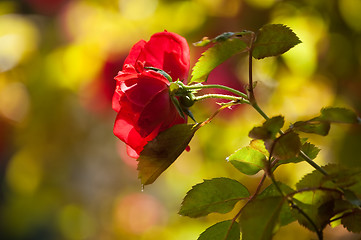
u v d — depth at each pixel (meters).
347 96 1.04
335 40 1.01
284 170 1.08
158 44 0.62
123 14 1.24
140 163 0.59
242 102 0.59
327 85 1.04
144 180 0.60
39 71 1.38
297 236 1.07
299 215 0.59
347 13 1.00
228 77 1.04
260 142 0.58
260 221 0.57
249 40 0.59
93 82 1.33
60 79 1.38
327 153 1.06
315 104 1.06
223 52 0.59
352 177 0.58
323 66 1.02
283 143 0.57
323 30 1.01
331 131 1.03
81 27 1.34
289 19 1.02
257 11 1.04
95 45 1.31
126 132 0.61
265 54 0.59
